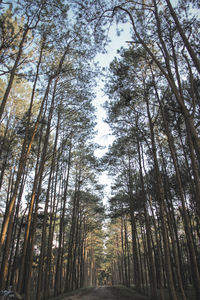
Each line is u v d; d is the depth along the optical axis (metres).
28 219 11.30
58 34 12.06
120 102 14.79
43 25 11.40
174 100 14.07
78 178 26.11
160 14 10.16
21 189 16.95
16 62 9.98
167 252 10.70
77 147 21.27
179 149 17.52
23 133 15.55
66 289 21.31
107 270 79.06
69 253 22.69
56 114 16.28
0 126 17.36
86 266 46.06
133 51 12.80
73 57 13.81
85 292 23.53
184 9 9.98
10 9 10.12
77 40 12.59
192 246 9.22
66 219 27.61
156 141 17.53
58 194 20.98
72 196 28.20
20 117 17.42
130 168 22.30
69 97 16.08
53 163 16.42
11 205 9.45
